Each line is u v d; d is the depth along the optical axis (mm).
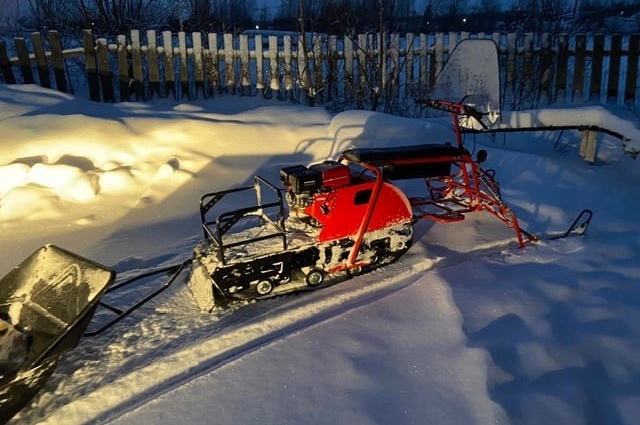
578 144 7875
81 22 12781
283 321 3725
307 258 4012
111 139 6379
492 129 6781
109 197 5707
